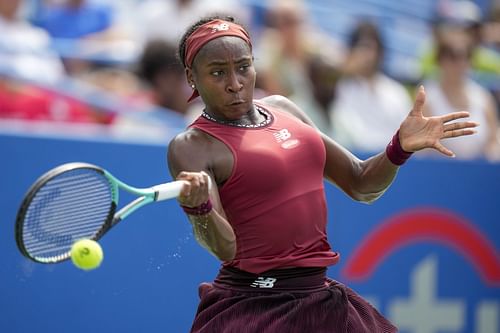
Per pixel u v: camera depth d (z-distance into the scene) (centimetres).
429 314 2388
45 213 1239
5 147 2002
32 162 2019
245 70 1330
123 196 2067
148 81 2564
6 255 2009
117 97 2539
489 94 3112
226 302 1377
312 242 1372
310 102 2795
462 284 2419
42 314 2033
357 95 2814
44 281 2034
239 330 1340
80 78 2583
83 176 1245
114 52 2700
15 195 2011
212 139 1341
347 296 1427
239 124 1362
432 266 2391
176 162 1335
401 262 2356
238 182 1333
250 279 1373
